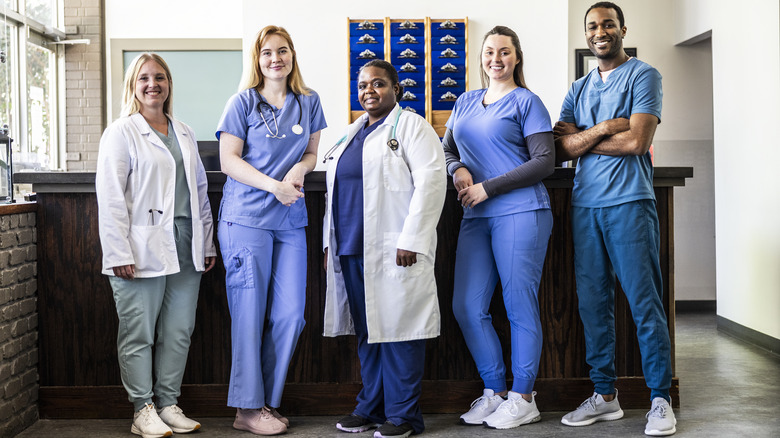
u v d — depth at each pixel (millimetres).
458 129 3148
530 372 3072
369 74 2918
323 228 3076
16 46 6559
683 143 6660
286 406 3293
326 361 3309
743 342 5141
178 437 2971
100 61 7449
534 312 3070
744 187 5207
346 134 3010
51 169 7371
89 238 3262
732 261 5406
